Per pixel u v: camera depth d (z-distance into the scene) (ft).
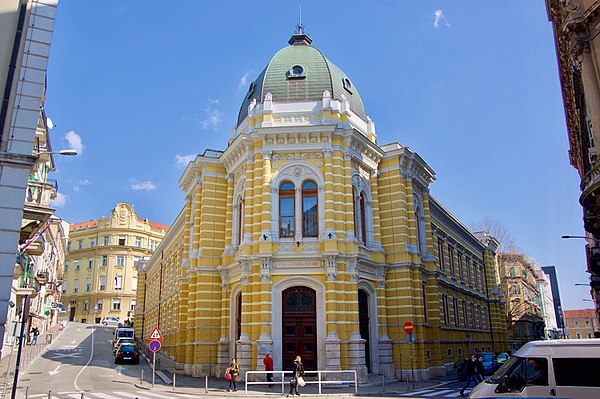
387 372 101.24
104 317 311.06
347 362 91.09
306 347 92.89
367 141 107.96
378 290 106.01
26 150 61.26
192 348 110.83
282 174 101.04
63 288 332.19
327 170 99.55
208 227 114.01
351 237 97.96
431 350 118.01
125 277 322.14
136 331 244.63
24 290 136.36
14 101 62.39
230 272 107.65
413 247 113.19
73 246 341.00
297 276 94.84
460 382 102.27
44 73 64.80
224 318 106.63
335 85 111.96
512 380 43.86
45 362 131.64
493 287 203.31
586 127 74.90
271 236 96.58
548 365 42.70
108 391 83.66
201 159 117.19
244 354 92.38
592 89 63.10
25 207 80.74
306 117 104.53
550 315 444.55
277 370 90.53
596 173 60.44
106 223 330.34
